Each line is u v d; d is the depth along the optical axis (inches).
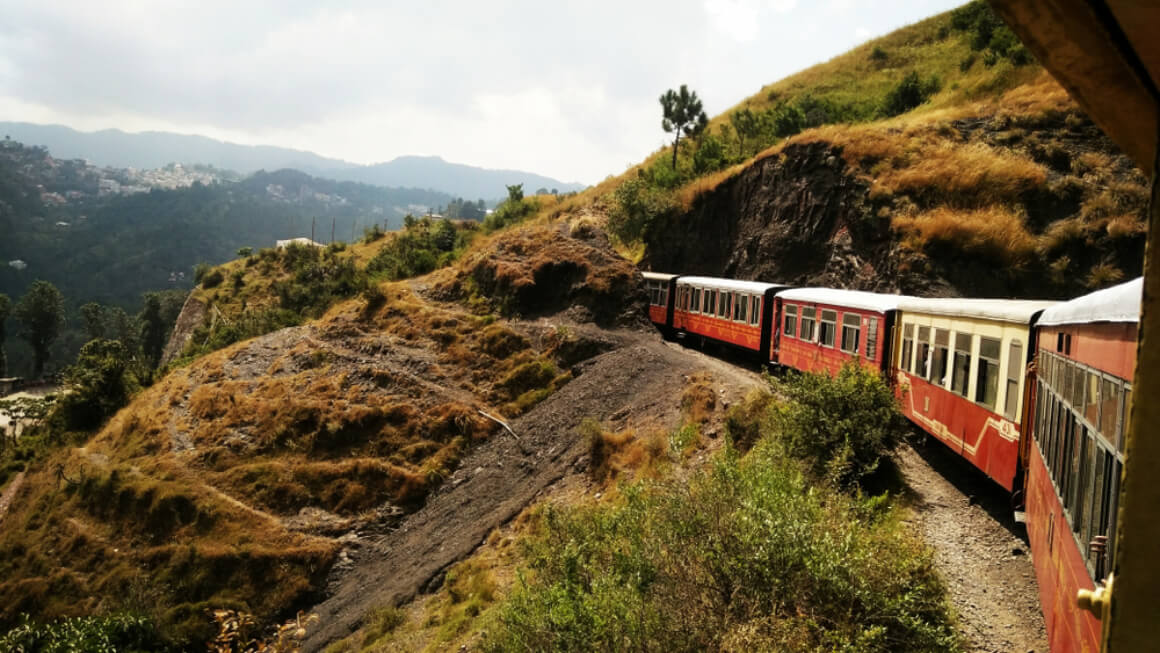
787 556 297.9
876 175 1211.9
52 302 3996.1
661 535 354.0
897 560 321.7
